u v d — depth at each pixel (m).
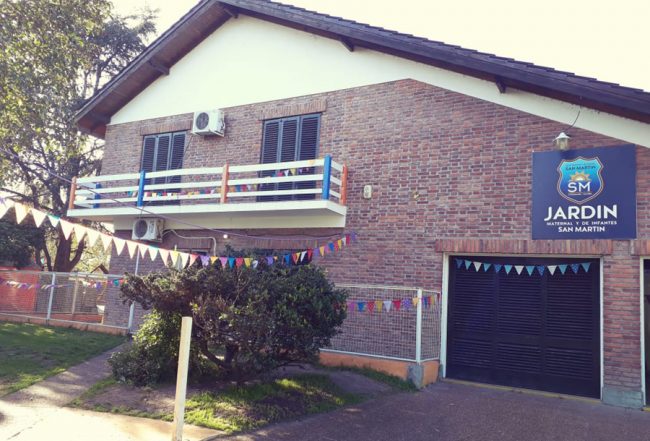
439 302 9.83
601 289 8.69
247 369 7.43
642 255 8.31
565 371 8.99
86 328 12.49
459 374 9.79
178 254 8.01
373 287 9.56
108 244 7.39
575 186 8.92
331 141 11.51
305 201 10.47
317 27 11.33
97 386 7.75
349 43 11.48
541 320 9.30
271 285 7.16
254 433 6.14
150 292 7.58
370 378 8.88
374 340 10.09
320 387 8.01
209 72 13.59
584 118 9.05
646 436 6.58
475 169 9.85
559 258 9.23
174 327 7.96
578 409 7.83
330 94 11.73
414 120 10.62
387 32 10.51
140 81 14.32
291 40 12.53
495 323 9.65
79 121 15.02
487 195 9.66
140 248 7.80
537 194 9.22
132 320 12.34
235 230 12.22
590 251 8.65
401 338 9.84
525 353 9.35
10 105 13.36
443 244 9.88
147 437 5.80
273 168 10.96
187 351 5.43
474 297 9.88
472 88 10.14
